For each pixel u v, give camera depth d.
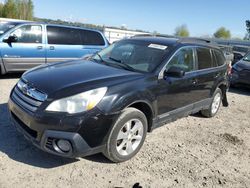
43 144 3.70
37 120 3.66
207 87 6.21
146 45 5.33
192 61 5.66
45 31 9.48
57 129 3.62
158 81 4.65
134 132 4.34
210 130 6.17
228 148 5.36
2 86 7.91
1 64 8.72
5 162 3.94
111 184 3.77
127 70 4.71
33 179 3.67
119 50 5.48
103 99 3.82
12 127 5.03
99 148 3.91
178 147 5.10
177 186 3.93
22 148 4.36
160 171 4.23
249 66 10.81
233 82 11.05
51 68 4.63
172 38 5.84
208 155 4.96
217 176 4.32
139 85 4.31
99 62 5.14
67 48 9.97
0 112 5.72
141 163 4.37
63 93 3.71
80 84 3.87
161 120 4.94
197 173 4.31
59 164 4.06
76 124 3.62
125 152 4.28
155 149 4.89
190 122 6.51
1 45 8.62
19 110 3.97
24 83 4.20
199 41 6.32
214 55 6.61
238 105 8.83
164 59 4.89
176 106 5.24
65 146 3.70
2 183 3.51
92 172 3.98
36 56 9.31
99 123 3.77
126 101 4.04
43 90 3.83
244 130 6.49
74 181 3.73
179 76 4.71
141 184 3.86
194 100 5.84
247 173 4.54
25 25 9.09
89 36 10.62
